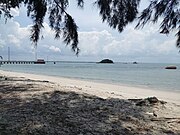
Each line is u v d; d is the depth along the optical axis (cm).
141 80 2966
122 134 443
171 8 411
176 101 1109
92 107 645
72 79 2775
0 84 1138
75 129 459
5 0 888
